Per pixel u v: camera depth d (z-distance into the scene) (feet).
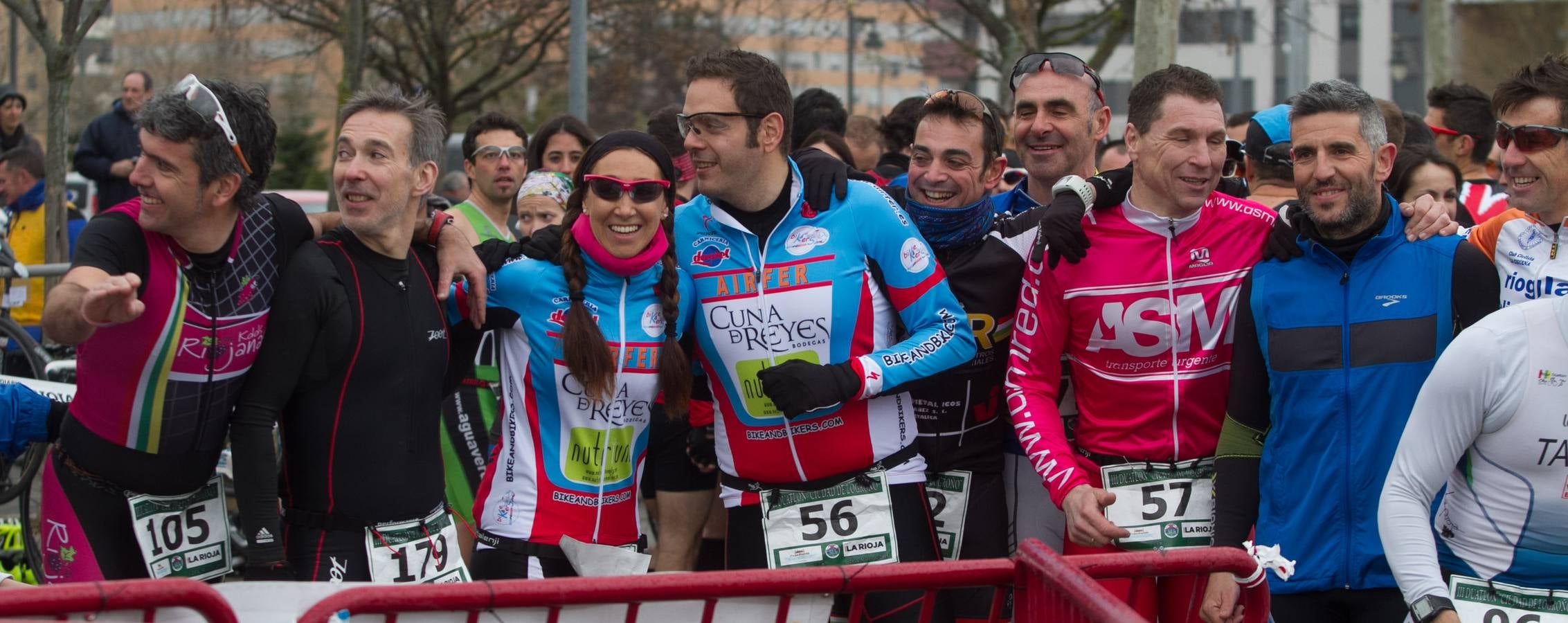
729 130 11.20
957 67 56.03
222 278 10.02
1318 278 10.91
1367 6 98.94
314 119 90.74
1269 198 14.19
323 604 7.80
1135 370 11.64
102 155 30.48
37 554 16.55
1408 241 10.85
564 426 11.43
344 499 10.48
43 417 12.35
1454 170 16.30
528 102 81.82
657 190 11.13
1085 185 11.40
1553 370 9.50
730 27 67.72
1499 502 9.89
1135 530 11.59
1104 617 7.44
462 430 16.22
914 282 11.57
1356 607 10.95
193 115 9.42
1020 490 12.85
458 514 16.06
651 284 11.49
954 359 11.50
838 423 11.59
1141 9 21.84
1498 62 87.66
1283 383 10.90
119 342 9.80
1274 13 52.13
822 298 11.46
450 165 44.21
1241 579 9.14
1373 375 10.64
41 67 60.03
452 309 11.60
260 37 61.52
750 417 11.73
